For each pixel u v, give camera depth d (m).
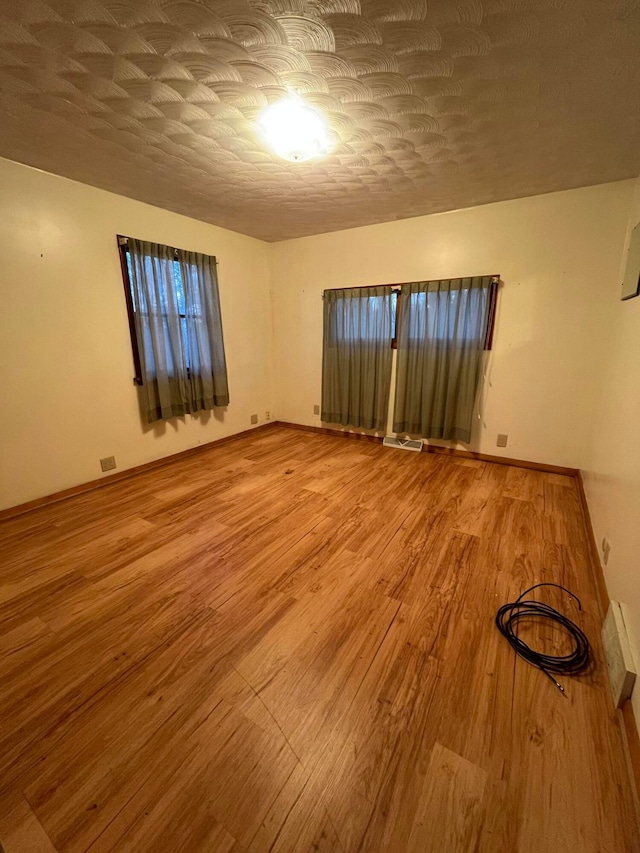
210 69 1.46
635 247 2.14
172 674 1.33
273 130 1.92
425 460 3.55
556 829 0.90
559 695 1.24
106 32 1.27
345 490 2.88
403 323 3.59
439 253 3.36
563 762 1.04
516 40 1.31
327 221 3.54
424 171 2.42
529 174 2.48
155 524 2.38
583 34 1.28
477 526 2.33
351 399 4.16
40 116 1.78
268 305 4.52
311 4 1.17
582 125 1.86
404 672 1.33
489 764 1.04
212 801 0.96
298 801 0.96
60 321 2.60
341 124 1.87
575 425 3.05
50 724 1.15
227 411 4.14
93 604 1.67
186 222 3.38
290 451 3.88
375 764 1.04
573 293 2.88
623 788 0.98
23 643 1.46
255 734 1.12
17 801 0.96
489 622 1.56
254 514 2.51
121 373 3.03
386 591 1.75
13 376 2.41
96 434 2.91
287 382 4.69
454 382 3.44
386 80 1.54
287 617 1.59
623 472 1.67
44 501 2.63
